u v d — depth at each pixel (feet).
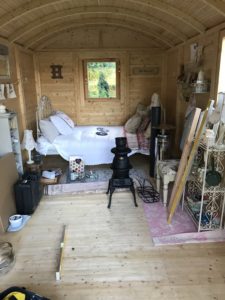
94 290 6.91
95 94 19.88
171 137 17.24
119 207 11.14
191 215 10.11
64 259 8.05
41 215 10.61
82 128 18.60
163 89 19.67
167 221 9.97
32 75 18.29
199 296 6.67
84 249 8.50
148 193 12.25
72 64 19.17
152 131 13.65
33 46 17.54
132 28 17.28
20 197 10.46
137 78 19.60
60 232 9.45
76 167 13.92
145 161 16.96
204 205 9.95
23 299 5.96
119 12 13.23
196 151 9.16
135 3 12.06
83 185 13.19
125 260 7.98
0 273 7.47
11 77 13.75
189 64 13.94
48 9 12.16
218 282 7.11
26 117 16.10
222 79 10.09
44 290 6.93
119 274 7.44
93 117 20.24
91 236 9.18
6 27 11.79
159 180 12.18
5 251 7.97
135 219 10.21
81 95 19.79
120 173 10.96
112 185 11.02
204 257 8.08
